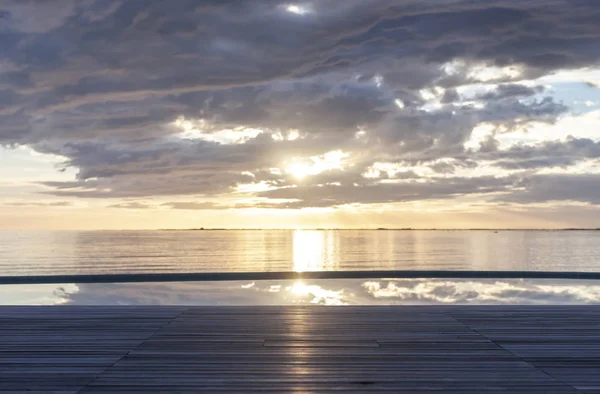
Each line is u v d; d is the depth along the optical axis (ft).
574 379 10.23
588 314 17.02
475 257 419.95
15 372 10.72
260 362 11.40
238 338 13.65
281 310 17.70
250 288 24.86
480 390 9.57
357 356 11.89
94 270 317.63
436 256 435.94
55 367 11.07
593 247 606.96
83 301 22.86
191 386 9.80
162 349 12.53
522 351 12.35
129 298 23.32
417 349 12.51
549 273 23.43
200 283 26.94
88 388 9.71
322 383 9.96
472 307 18.30
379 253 487.20
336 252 517.55
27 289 24.73
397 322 15.67
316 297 23.27
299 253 506.07
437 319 16.12
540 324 15.43
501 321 15.89
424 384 9.91
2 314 16.90
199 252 527.81
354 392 9.47
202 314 17.02
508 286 30.12
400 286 31.58
